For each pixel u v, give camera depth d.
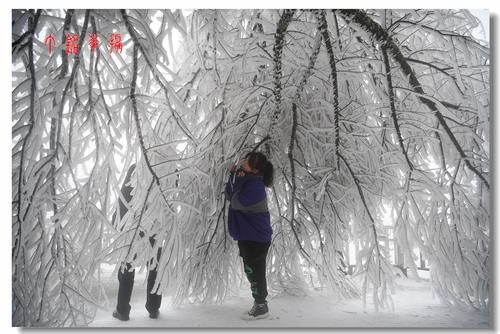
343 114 2.55
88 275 1.96
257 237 2.14
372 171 2.52
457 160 2.59
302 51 2.40
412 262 2.44
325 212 2.54
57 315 1.92
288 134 2.59
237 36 2.44
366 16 2.20
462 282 2.46
